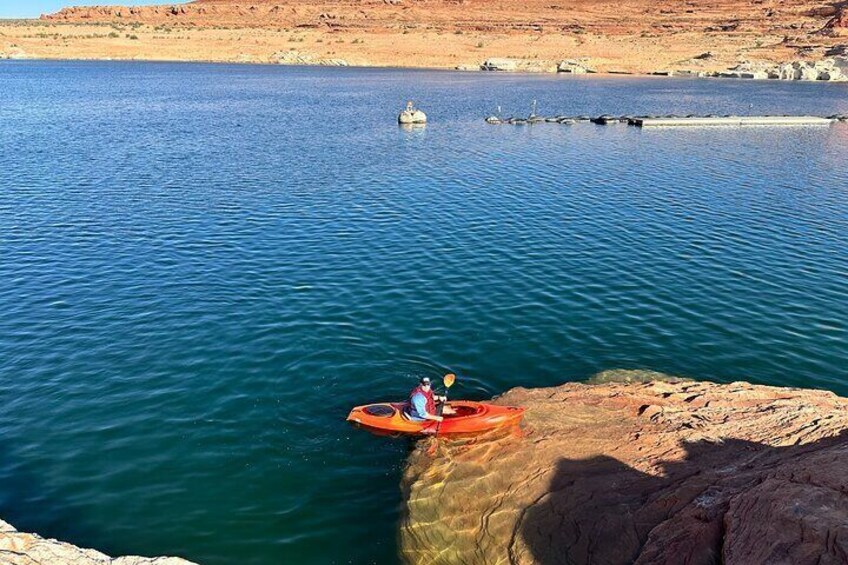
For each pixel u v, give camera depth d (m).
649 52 138.88
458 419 12.78
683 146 48.41
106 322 17.91
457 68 133.50
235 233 25.84
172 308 18.83
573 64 127.50
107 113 61.72
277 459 12.43
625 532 9.50
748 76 117.69
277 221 27.58
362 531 10.73
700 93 90.75
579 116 65.50
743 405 13.51
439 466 11.93
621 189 34.41
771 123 61.03
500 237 25.91
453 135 52.38
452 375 13.53
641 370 15.70
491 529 10.35
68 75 107.00
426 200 31.56
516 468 11.66
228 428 13.32
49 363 15.73
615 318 18.75
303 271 21.89
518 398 14.14
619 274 22.09
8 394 14.41
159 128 52.66
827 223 28.31
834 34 134.38
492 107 72.12
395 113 65.31
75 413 13.73
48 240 24.64
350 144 47.25
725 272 22.45
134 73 112.88
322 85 95.12
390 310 18.92
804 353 16.97
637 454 11.66
